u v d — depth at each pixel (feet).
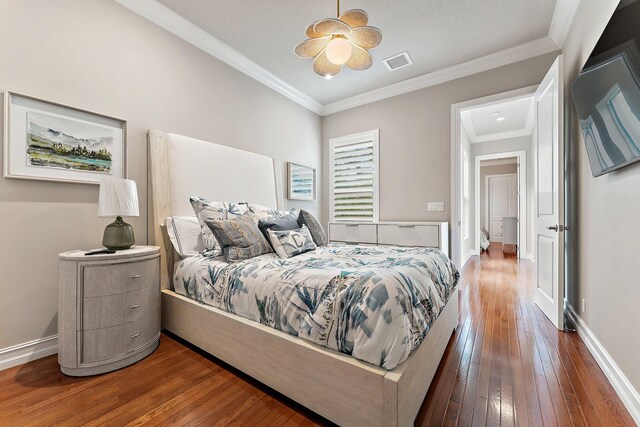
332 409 4.16
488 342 6.90
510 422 4.27
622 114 4.63
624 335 4.91
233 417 4.40
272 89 12.17
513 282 12.82
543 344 6.78
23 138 5.90
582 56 7.03
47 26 6.23
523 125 17.97
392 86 12.60
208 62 9.61
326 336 4.40
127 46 7.57
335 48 6.39
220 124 9.97
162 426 4.19
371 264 5.93
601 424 4.23
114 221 6.93
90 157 6.88
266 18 8.49
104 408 4.57
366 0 7.70
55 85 6.32
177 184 8.29
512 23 8.63
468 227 20.67
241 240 6.91
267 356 5.01
